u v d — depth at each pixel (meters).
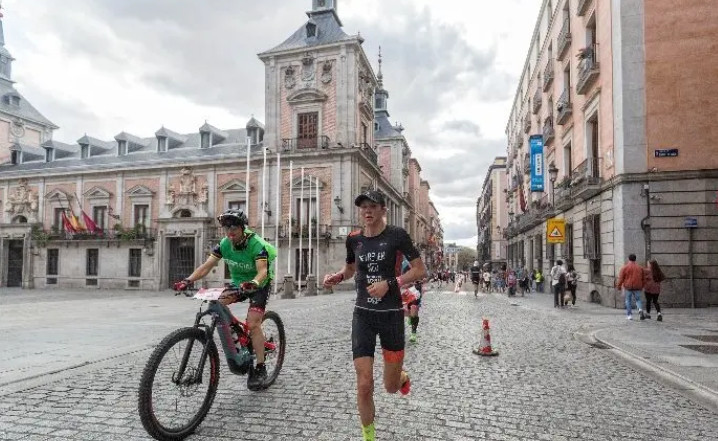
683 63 15.16
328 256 30.34
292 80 32.75
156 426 3.35
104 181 38.47
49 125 50.19
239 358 4.43
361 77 33.66
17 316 12.51
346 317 12.22
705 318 11.92
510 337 8.97
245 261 4.57
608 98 16.80
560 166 24.94
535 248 32.88
